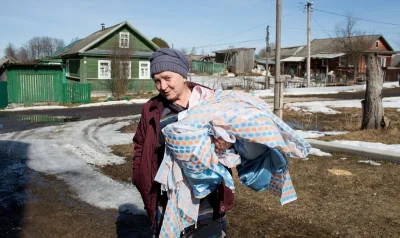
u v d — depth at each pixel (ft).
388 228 13.10
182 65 7.54
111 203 16.92
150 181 7.62
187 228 7.36
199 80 131.44
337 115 49.16
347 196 16.37
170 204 7.14
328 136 29.81
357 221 13.76
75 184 19.97
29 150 28.94
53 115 54.54
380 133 29.07
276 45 36.45
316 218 14.17
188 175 6.93
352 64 161.07
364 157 22.93
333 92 105.19
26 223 14.83
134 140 8.23
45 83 71.10
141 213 15.67
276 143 6.83
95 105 71.51
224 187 7.19
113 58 86.48
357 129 33.53
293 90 103.30
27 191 18.94
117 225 14.47
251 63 181.16
